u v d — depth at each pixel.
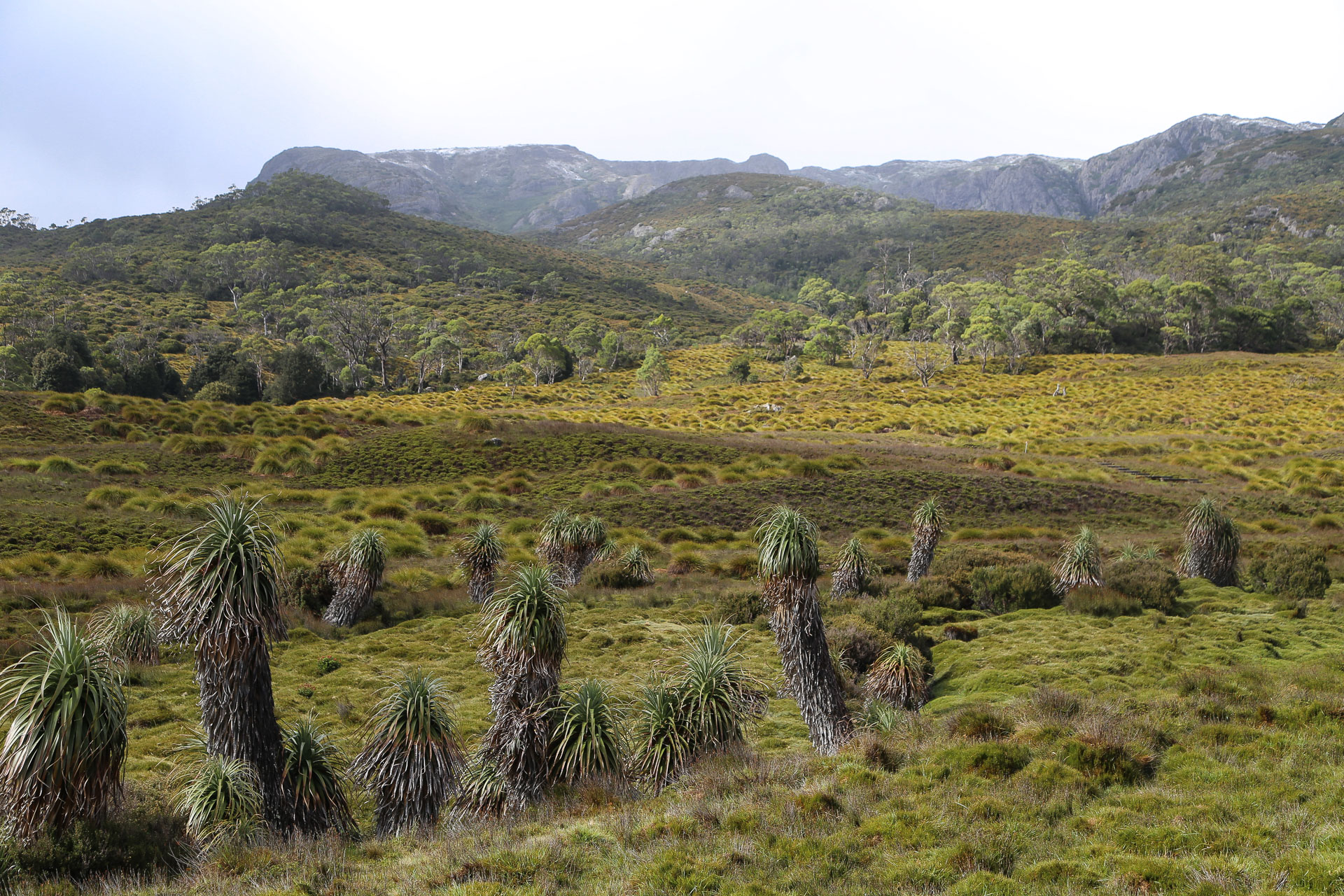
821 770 9.80
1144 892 6.19
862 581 23.61
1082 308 122.88
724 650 11.52
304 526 30.17
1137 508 38.88
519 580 10.62
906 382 103.81
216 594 8.98
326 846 8.52
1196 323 119.69
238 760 9.05
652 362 104.38
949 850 7.18
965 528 35.34
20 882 7.39
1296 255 178.00
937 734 10.70
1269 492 42.22
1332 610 20.17
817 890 6.65
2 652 15.30
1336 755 8.88
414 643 19.73
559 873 7.36
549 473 46.41
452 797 10.22
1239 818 7.45
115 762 8.44
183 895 7.26
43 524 26.64
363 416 55.75
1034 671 15.36
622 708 11.02
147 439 44.81
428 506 38.22
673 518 37.50
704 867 7.13
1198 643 17.03
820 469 45.78
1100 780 8.68
